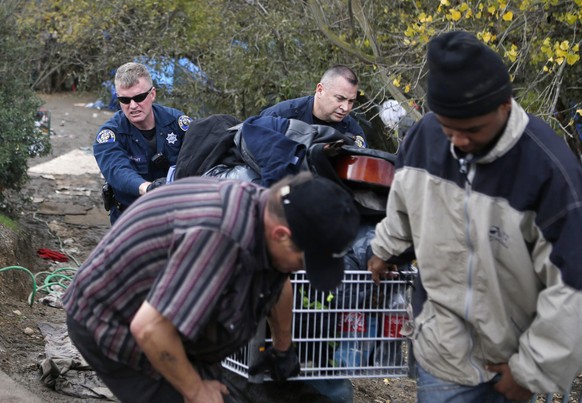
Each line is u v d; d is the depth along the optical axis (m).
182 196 2.45
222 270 2.35
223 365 3.39
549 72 5.73
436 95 2.48
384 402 4.94
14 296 5.64
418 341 2.89
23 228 7.44
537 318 2.57
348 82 4.62
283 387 3.62
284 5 8.89
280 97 8.60
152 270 2.46
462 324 2.76
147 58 9.40
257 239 2.40
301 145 3.53
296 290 3.22
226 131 3.89
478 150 2.56
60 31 11.47
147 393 2.71
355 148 3.47
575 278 2.46
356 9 6.86
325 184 2.35
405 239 2.96
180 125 5.15
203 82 9.10
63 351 4.66
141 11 9.91
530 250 2.60
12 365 4.46
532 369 2.60
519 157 2.53
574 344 2.52
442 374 2.82
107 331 2.59
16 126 7.29
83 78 11.80
